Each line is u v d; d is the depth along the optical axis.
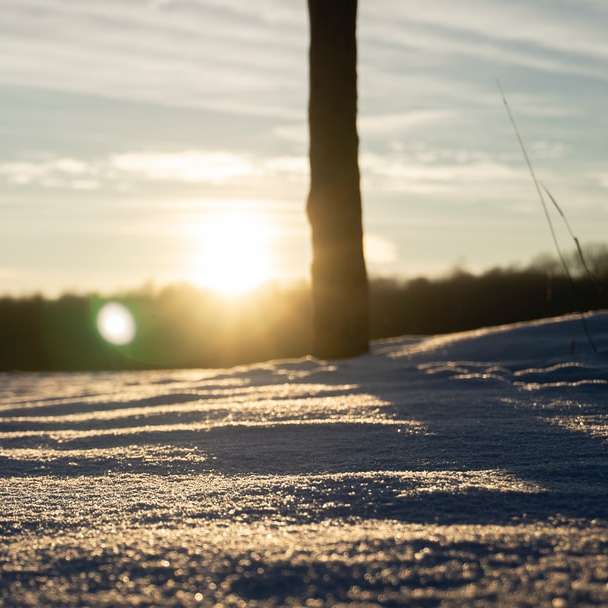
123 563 2.15
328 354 8.61
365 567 2.04
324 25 8.52
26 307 19.05
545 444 3.67
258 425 4.36
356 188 8.65
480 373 6.21
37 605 1.91
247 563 2.10
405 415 4.53
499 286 15.09
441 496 2.74
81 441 4.25
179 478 3.26
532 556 2.11
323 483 2.97
